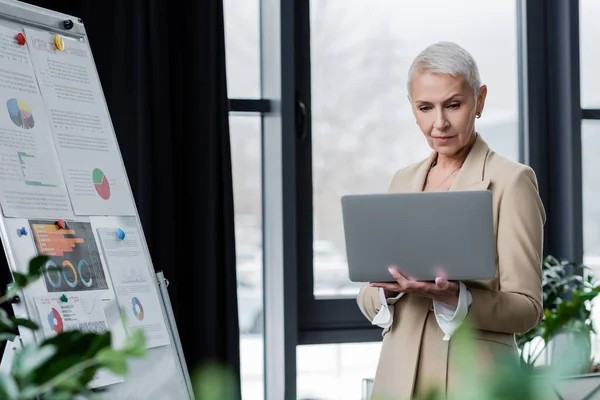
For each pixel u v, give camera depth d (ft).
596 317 12.00
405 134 11.97
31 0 10.05
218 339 10.42
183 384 7.66
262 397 11.52
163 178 10.30
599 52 12.59
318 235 11.72
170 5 10.55
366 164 11.85
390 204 6.21
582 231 12.01
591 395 2.02
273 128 11.17
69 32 7.99
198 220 10.44
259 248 11.53
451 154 6.78
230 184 10.56
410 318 6.59
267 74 11.37
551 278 11.64
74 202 7.38
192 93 10.52
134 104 10.38
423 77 6.66
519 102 12.42
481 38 12.32
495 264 6.46
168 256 10.28
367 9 11.93
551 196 12.34
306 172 11.62
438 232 6.17
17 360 1.46
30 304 6.55
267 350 11.45
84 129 7.75
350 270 6.46
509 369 1.22
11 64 7.25
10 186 6.82
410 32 12.05
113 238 7.64
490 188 6.52
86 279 7.17
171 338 7.80
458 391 1.31
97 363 1.42
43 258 2.07
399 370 6.51
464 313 6.21
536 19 12.25
